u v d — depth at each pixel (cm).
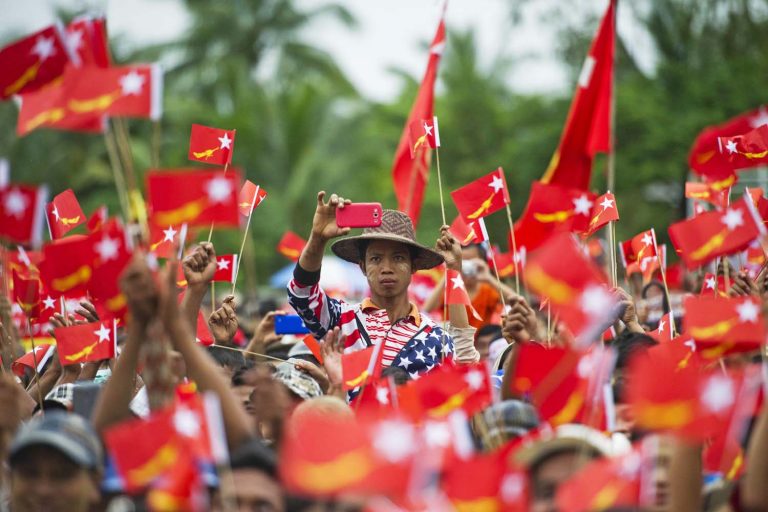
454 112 8131
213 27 9606
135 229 913
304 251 1430
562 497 838
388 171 8894
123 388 920
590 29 5831
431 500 863
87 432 898
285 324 1593
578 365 1021
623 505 834
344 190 8494
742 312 1004
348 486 793
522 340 1157
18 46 947
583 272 893
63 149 7119
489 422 1035
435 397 1072
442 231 1479
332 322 1473
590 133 1217
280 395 992
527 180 6350
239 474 884
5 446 991
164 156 7600
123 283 905
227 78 9231
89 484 895
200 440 837
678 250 1180
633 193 5309
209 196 937
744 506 865
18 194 935
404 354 1422
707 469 978
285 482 848
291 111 8550
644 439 973
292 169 8412
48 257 975
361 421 834
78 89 907
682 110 5338
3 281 1344
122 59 8694
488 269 1861
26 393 1290
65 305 1508
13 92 948
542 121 7394
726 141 1273
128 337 919
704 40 5656
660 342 1243
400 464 795
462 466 839
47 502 874
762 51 5512
